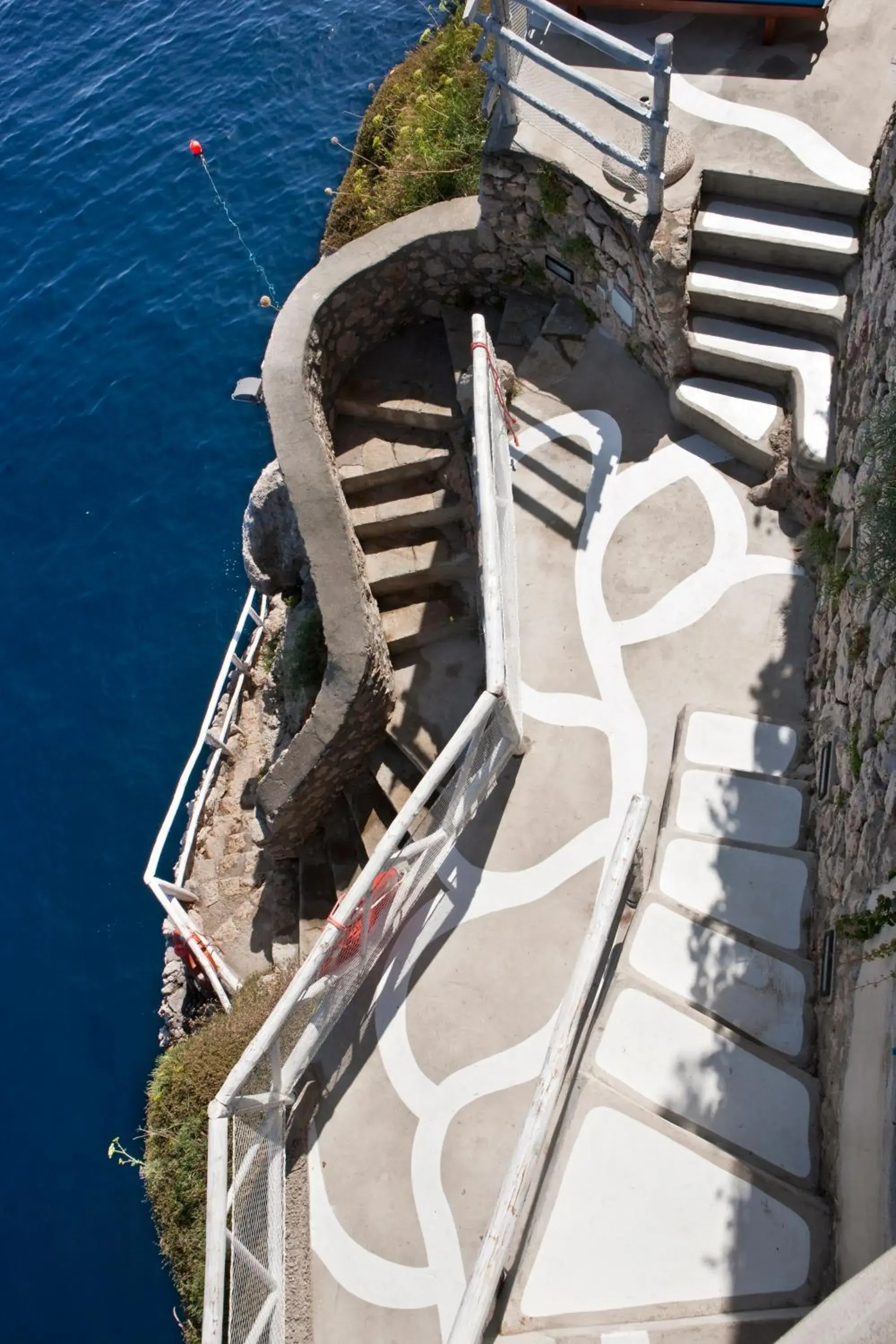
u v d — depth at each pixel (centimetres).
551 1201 454
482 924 615
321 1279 540
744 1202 443
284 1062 541
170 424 1350
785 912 540
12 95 1698
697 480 720
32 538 1296
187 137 1573
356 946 558
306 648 924
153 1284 882
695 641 665
